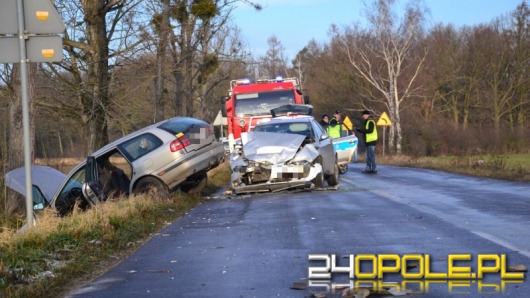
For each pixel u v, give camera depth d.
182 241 10.20
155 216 13.28
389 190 16.45
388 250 8.29
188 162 16.09
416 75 53.53
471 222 10.29
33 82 15.33
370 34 59.66
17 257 8.59
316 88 68.62
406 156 40.66
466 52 60.00
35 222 10.55
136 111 22.91
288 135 17.16
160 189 15.77
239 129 25.55
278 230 10.49
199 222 12.40
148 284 7.37
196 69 35.16
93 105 21.69
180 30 26.31
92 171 15.48
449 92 59.47
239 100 25.70
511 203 12.76
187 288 7.03
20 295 7.09
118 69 22.34
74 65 21.81
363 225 10.45
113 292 7.12
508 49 58.47
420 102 58.56
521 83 57.50
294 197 15.62
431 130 50.38
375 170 25.05
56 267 8.39
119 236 10.55
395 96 51.09
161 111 24.14
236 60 33.53
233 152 17.42
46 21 9.98
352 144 24.64
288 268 7.62
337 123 25.17
